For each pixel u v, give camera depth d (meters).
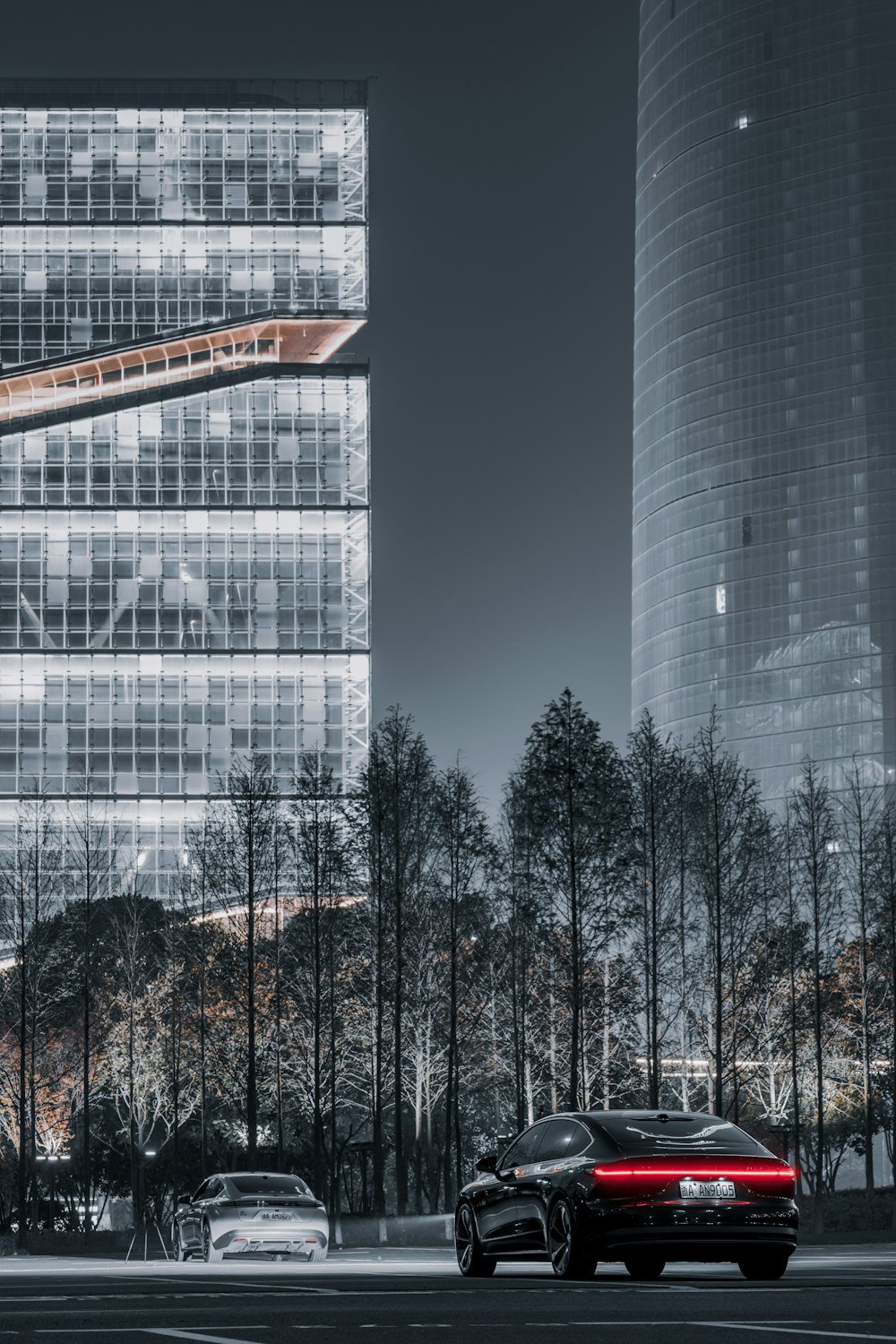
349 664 165.62
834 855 87.75
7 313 172.88
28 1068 86.12
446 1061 81.62
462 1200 20.17
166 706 164.25
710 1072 81.00
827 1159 100.94
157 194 175.00
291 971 80.00
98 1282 19.42
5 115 175.38
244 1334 11.30
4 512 166.00
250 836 80.25
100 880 95.62
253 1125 74.94
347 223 175.75
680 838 77.62
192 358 174.12
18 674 164.38
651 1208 17.09
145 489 166.75
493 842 76.50
